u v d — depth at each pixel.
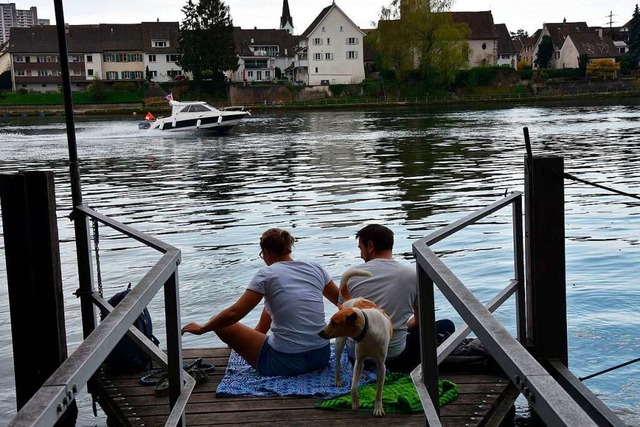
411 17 86.12
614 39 127.06
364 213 15.33
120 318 2.37
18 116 86.69
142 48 104.50
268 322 5.50
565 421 1.47
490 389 4.98
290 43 116.75
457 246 11.63
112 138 46.25
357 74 99.56
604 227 12.80
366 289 5.07
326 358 5.20
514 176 21.11
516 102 88.50
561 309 5.37
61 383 1.83
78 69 103.75
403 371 5.23
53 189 5.07
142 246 12.60
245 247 12.12
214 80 95.44
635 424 4.95
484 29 106.94
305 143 38.22
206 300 8.83
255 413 4.61
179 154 34.50
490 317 2.12
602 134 37.31
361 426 4.36
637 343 6.58
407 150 31.80
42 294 5.04
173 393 3.67
